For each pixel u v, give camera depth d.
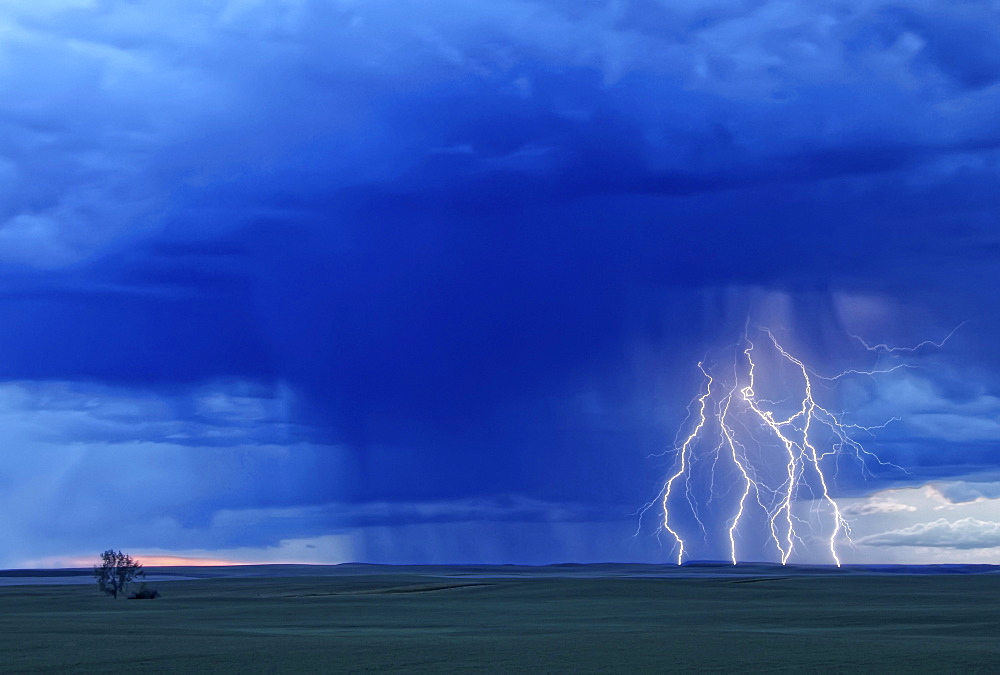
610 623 40.91
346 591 78.88
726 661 25.17
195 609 56.28
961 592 73.00
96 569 79.50
